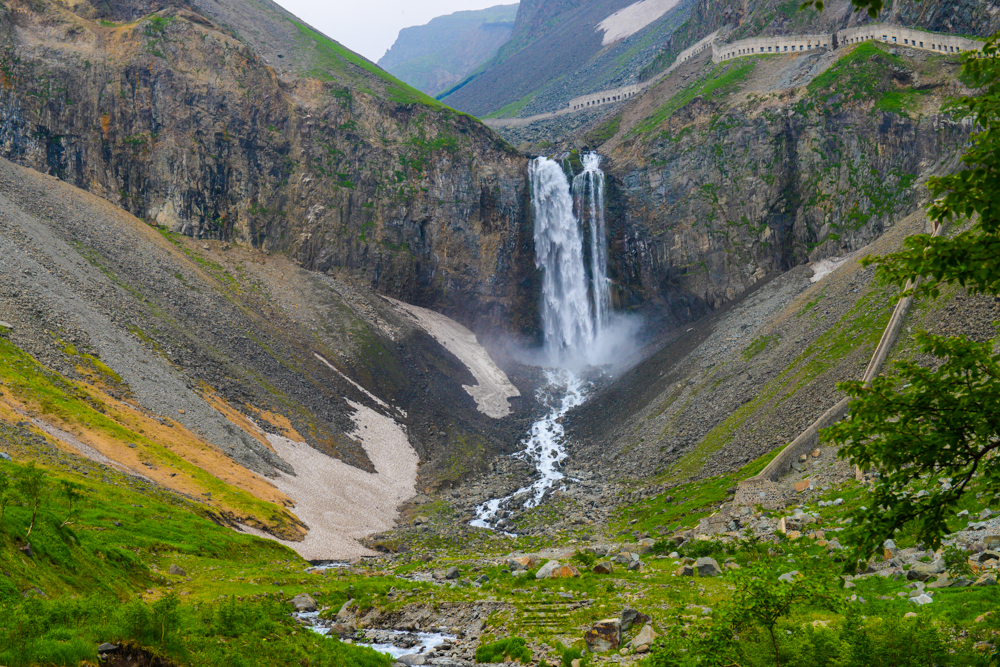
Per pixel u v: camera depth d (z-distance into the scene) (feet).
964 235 58.08
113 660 84.79
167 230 465.06
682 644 76.84
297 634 117.29
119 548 153.48
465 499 343.87
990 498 61.41
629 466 348.79
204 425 297.94
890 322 284.41
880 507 65.77
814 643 75.61
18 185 395.96
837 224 455.22
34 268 319.88
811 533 170.09
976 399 57.93
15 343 270.05
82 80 468.75
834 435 64.59
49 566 114.32
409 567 222.69
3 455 195.31
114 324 325.21
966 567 110.01
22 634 80.84
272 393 360.69
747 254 498.28
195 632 103.76
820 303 362.94
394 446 381.19
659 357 458.09
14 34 465.88
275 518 259.39
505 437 431.43
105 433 247.91
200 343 361.30
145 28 506.07
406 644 133.80
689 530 231.30
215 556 200.13
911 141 444.14
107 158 462.19
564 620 134.21
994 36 57.82
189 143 488.02
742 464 282.97
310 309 460.96
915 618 79.46
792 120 497.87
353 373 426.51
